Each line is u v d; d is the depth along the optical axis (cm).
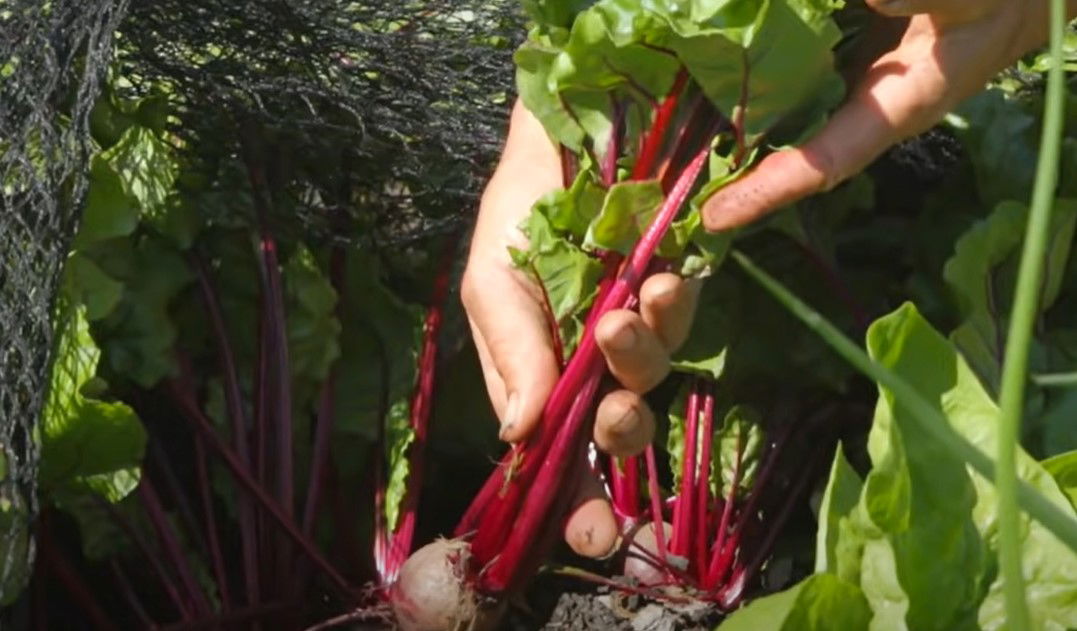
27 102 75
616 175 73
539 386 72
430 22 91
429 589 76
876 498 70
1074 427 81
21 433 73
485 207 77
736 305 82
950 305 84
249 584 81
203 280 83
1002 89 95
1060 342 83
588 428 73
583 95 72
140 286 80
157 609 81
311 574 82
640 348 69
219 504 84
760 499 84
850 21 75
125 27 83
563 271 73
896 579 70
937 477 71
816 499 84
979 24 67
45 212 73
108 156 79
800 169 67
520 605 78
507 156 79
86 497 76
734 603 82
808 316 49
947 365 72
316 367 84
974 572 71
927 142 93
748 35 67
